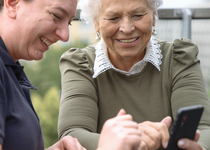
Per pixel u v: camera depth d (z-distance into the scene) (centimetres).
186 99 150
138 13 142
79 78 158
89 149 128
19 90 103
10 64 102
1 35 104
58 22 105
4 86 91
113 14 142
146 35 148
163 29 237
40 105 2012
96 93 160
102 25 147
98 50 167
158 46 169
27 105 103
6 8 102
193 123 91
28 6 101
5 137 91
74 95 153
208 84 244
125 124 80
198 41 243
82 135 135
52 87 2178
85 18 168
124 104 159
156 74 161
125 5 141
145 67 161
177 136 91
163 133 106
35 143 100
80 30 2427
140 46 150
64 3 102
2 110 88
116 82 161
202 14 237
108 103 160
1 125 85
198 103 148
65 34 106
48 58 2209
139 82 160
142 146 103
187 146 91
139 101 158
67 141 115
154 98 158
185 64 158
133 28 143
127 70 163
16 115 94
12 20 102
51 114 2003
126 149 76
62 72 168
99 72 156
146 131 107
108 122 82
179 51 163
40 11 101
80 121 145
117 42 149
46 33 104
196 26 242
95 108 153
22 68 108
